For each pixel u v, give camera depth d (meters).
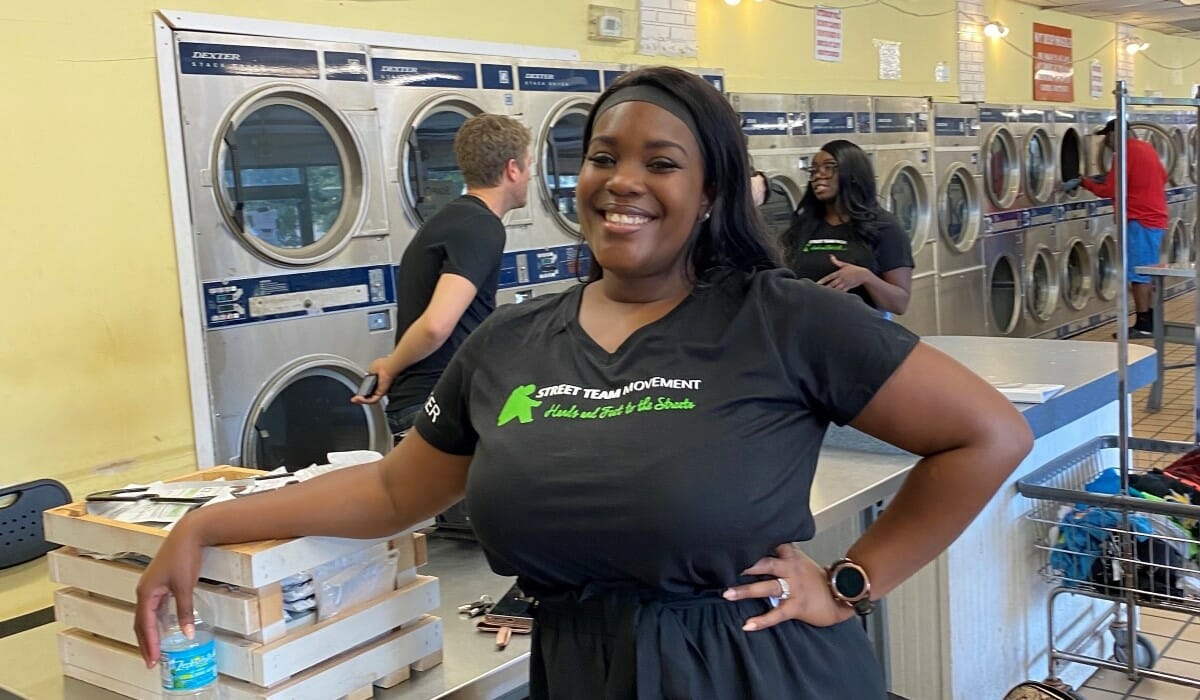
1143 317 7.62
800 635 1.26
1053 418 2.63
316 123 3.72
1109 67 10.19
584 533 1.18
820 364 1.22
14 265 2.97
